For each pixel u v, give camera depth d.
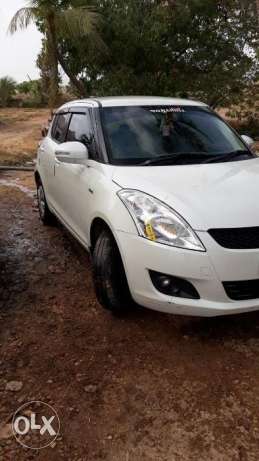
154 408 2.46
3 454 2.18
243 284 2.70
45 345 3.07
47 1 13.45
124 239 2.87
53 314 3.48
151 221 2.76
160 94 16.19
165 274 2.70
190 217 2.69
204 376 2.71
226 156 3.73
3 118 26.09
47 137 5.46
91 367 2.82
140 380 2.69
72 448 2.21
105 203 3.12
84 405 2.50
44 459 2.14
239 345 3.02
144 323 3.31
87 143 3.90
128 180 3.14
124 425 2.35
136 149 3.62
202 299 2.68
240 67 16.48
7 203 7.00
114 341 3.10
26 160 11.65
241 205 2.79
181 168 3.36
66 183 4.21
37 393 2.60
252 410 2.43
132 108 4.04
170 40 15.74
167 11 15.17
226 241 2.64
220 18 16.25
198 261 2.61
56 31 14.26
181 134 3.86
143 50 15.23
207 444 2.21
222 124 4.27
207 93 16.78
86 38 14.52
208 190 2.94
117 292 3.17
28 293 3.84
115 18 14.69
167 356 2.92
